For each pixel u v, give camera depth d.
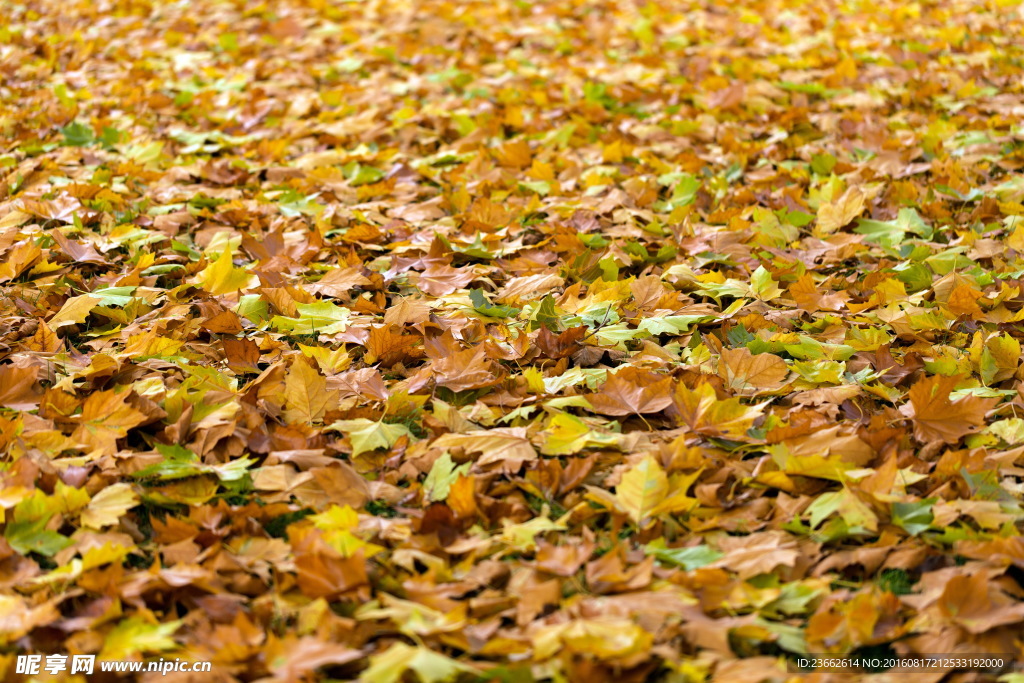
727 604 1.89
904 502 2.17
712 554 2.03
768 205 4.15
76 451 2.42
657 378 2.66
